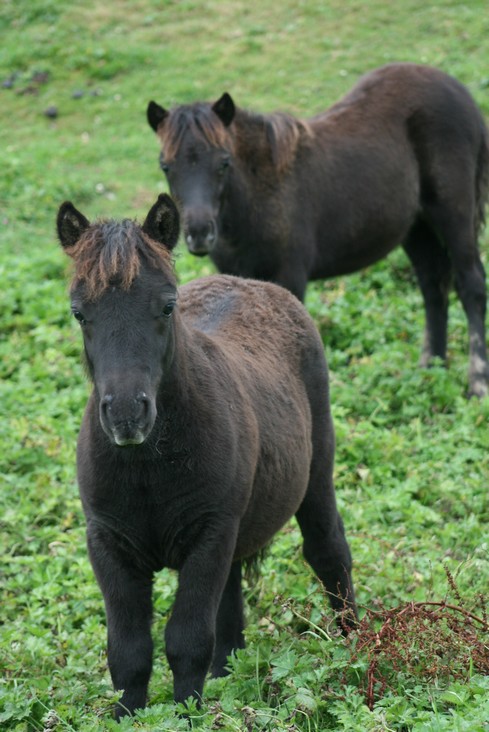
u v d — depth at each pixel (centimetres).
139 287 478
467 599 643
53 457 916
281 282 1021
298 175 1019
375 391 1023
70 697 545
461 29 2202
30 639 629
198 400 521
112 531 523
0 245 1591
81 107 2147
